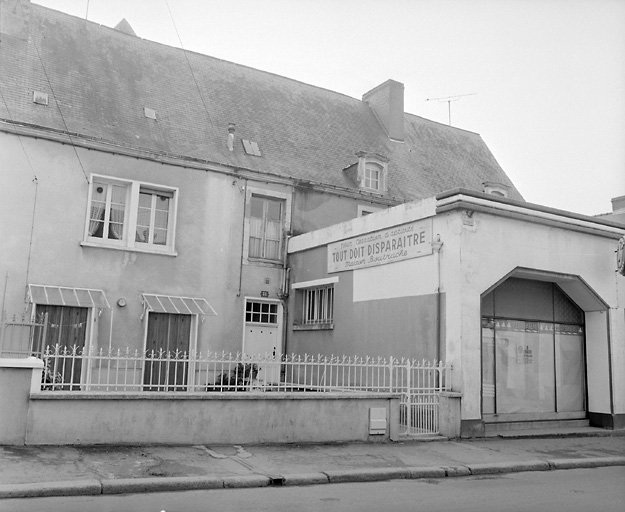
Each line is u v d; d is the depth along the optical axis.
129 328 15.89
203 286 17.09
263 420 10.45
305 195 19.14
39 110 15.86
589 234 15.02
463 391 12.48
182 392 10.01
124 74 18.89
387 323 14.58
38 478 7.48
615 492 8.23
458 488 8.34
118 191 16.45
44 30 18.30
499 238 13.47
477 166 26.06
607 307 15.15
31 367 9.10
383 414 11.48
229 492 7.69
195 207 17.22
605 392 14.99
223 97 20.75
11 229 14.77
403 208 14.35
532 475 9.66
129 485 7.52
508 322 14.36
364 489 8.13
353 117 24.16
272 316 18.44
